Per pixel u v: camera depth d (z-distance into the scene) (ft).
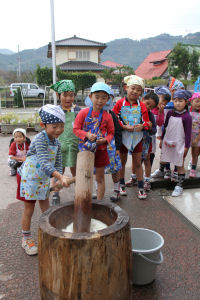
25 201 8.68
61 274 5.41
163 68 127.13
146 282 7.44
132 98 12.46
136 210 12.00
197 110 14.39
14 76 157.89
